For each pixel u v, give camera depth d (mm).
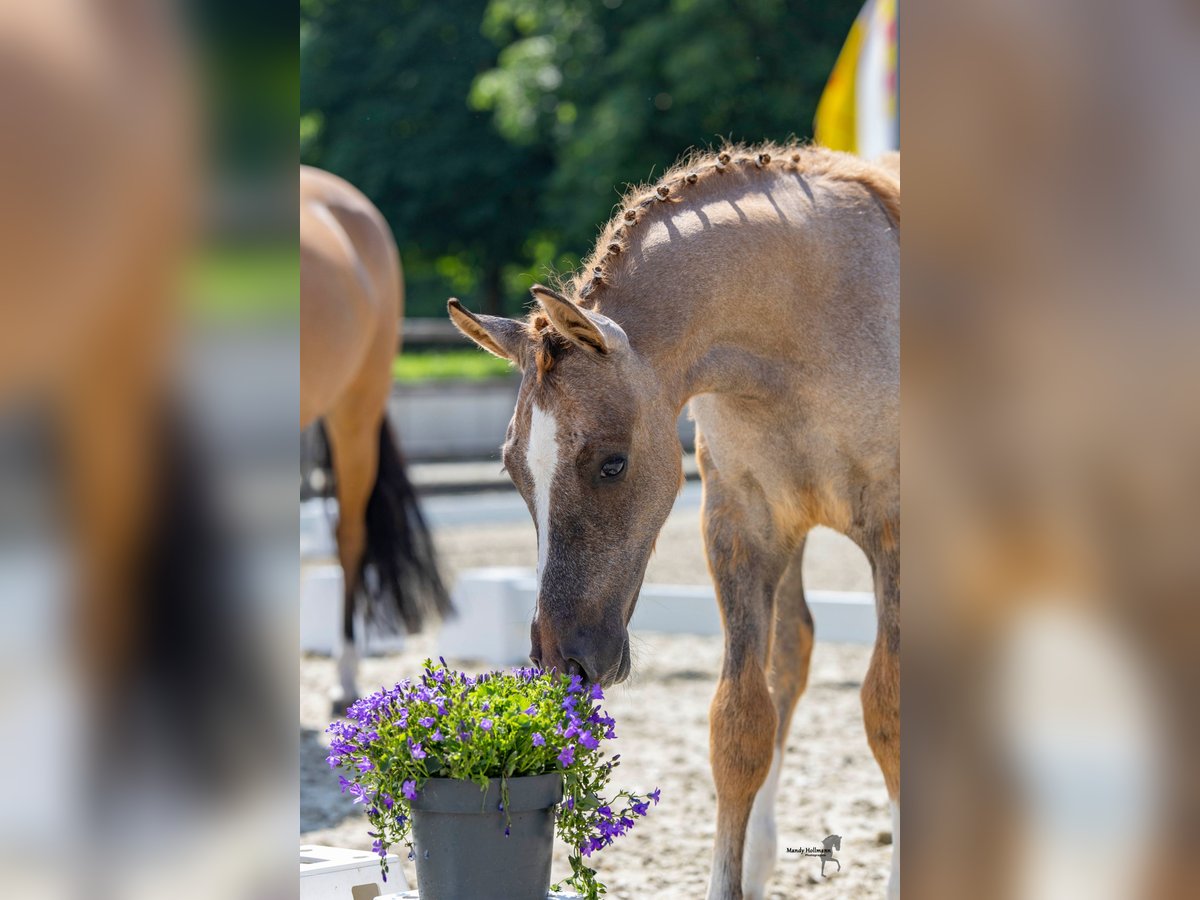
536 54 16938
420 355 17797
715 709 2848
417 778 2328
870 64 8234
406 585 5391
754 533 2924
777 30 16078
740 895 2801
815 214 2795
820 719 4793
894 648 2734
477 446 14508
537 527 2434
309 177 5359
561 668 2414
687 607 6480
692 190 2785
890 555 2787
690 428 13234
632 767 4238
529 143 18453
